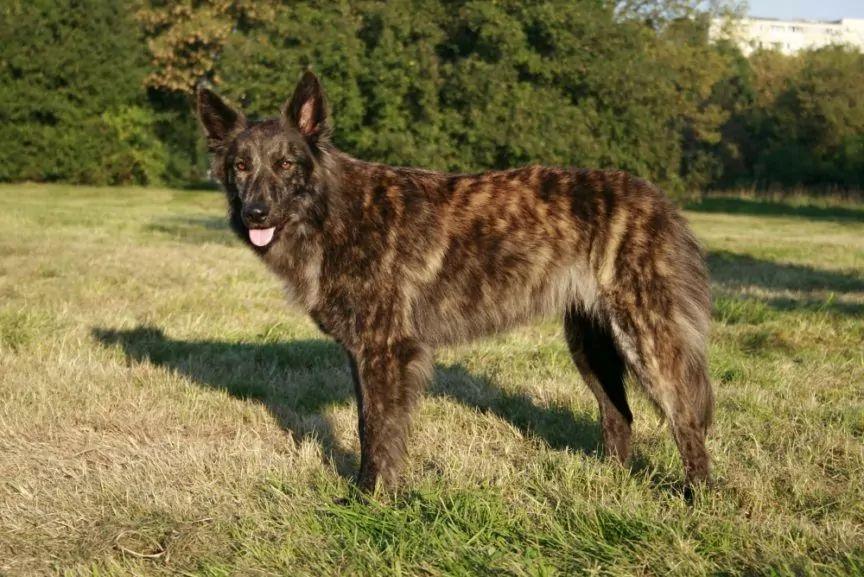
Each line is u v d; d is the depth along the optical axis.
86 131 32.16
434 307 4.27
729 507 3.89
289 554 3.47
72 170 32.41
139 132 33.22
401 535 3.52
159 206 24.80
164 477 4.33
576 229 4.22
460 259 4.26
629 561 3.38
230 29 31.78
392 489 4.10
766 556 3.38
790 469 4.39
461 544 3.45
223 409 5.61
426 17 15.38
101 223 18.22
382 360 4.14
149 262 12.02
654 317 4.06
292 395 5.99
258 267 11.93
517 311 4.34
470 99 15.16
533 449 4.91
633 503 3.87
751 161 35.53
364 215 4.21
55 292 9.38
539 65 15.59
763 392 5.98
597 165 16.22
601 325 4.30
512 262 4.27
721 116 33.84
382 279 4.14
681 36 33.94
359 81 15.22
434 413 5.58
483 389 6.18
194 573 3.37
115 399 5.68
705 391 4.14
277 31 15.53
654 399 4.11
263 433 5.23
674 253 4.14
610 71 15.80
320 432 5.20
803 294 10.52
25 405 5.44
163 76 33.41
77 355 6.70
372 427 4.12
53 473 4.41
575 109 15.73
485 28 15.07
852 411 5.47
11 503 4.05
